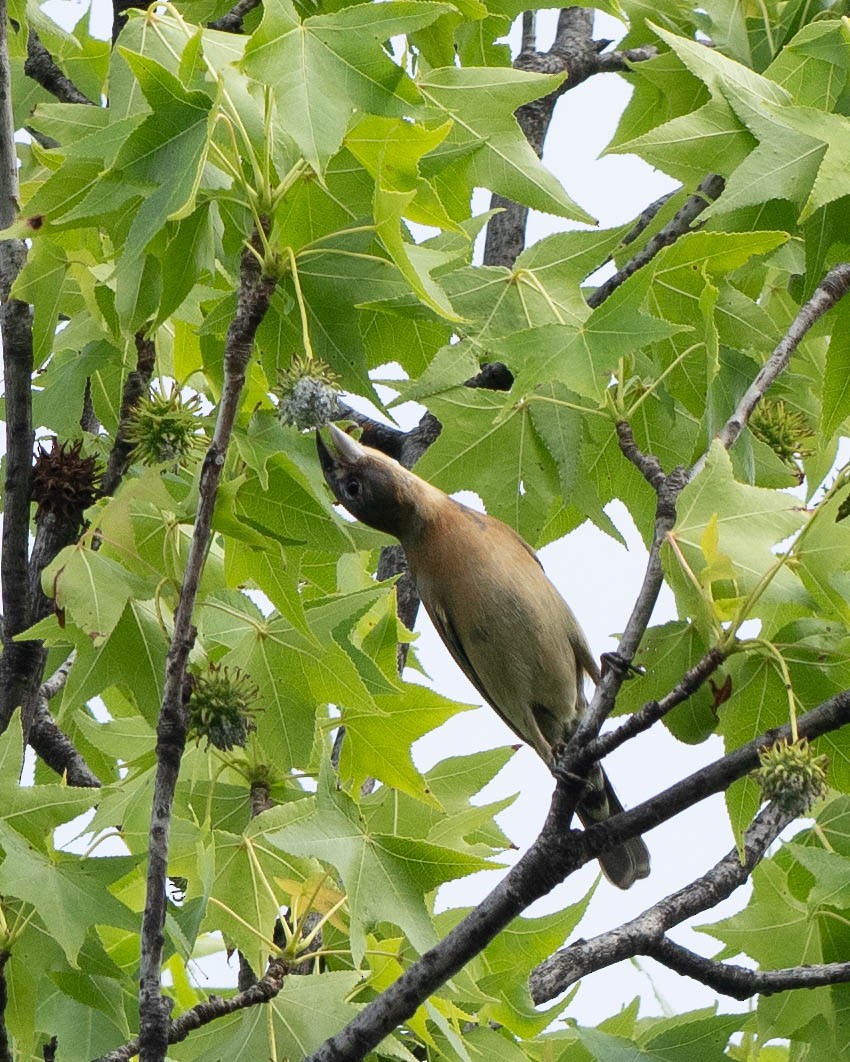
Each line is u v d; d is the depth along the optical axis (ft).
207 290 24.85
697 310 25.40
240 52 21.29
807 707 22.48
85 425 29.73
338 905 22.26
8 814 20.02
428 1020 23.58
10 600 24.56
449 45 26.99
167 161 18.98
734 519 21.47
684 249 23.12
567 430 27.63
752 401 22.99
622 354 20.66
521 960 24.97
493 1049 23.52
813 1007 23.38
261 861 23.52
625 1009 25.07
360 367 22.33
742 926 23.80
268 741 23.21
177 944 19.99
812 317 23.56
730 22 29.63
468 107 24.38
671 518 21.94
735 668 22.59
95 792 20.36
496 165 24.29
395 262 19.93
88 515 22.07
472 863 21.09
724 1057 21.12
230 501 20.86
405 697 24.18
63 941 19.08
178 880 26.66
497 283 25.52
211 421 22.82
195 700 21.31
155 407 22.77
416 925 20.90
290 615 21.49
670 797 20.11
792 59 25.27
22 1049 21.52
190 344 25.21
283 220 21.76
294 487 22.03
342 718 24.43
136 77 18.95
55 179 20.80
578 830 20.35
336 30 18.72
